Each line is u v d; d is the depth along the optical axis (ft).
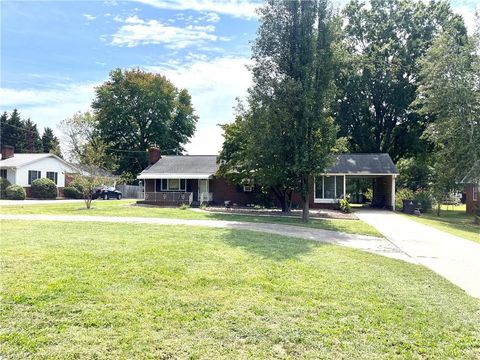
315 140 63.36
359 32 136.77
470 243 40.98
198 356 12.95
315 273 24.53
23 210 69.15
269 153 63.67
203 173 102.68
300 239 40.70
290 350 13.58
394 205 93.71
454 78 88.38
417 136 129.18
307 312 17.31
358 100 129.80
